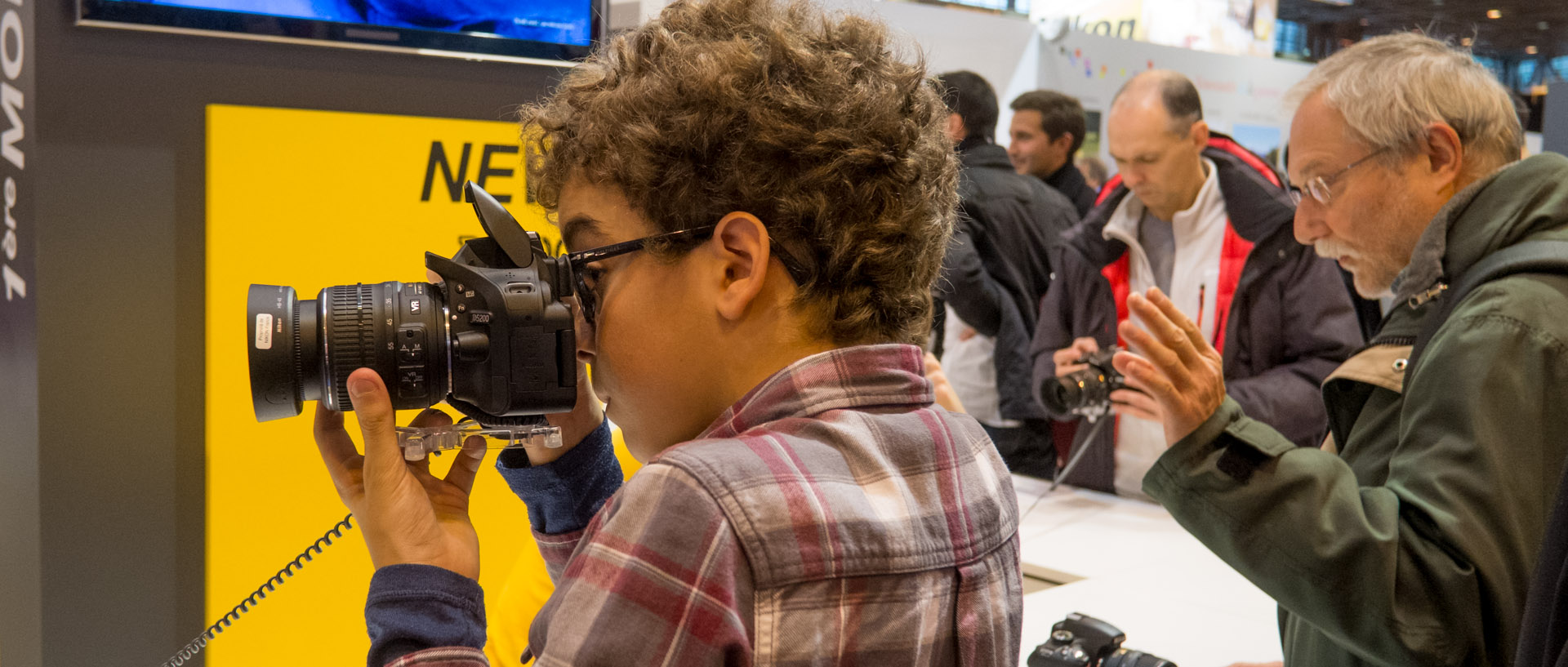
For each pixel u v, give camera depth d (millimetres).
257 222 1081
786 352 590
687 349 593
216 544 1119
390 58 1136
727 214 574
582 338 654
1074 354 2033
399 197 1146
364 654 1211
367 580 1206
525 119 670
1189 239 2355
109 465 1063
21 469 1089
